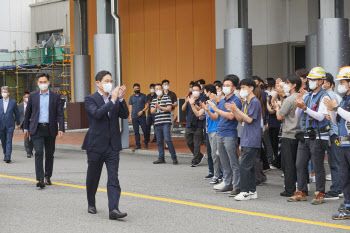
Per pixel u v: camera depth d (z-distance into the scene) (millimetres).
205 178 10078
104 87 6691
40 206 7582
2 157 14141
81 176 10586
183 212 7113
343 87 6621
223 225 6348
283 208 7305
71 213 7086
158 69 22391
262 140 10141
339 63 11422
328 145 7375
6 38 37094
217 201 7879
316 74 7227
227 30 13383
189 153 13766
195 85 10195
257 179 9148
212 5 20516
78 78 22797
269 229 6129
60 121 9203
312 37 16969
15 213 7121
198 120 11711
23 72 34375
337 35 11422
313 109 7320
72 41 25797
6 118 12961
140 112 14852
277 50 18484
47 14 36250
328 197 7883
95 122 6707
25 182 9859
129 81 23422
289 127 7965
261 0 18750
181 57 21594
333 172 7844
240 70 13250
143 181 9852
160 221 6590
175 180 9961
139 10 22906
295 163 8055
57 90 33625
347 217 6586
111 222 6547
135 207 7465
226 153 8500
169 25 21938
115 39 15297
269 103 11156
